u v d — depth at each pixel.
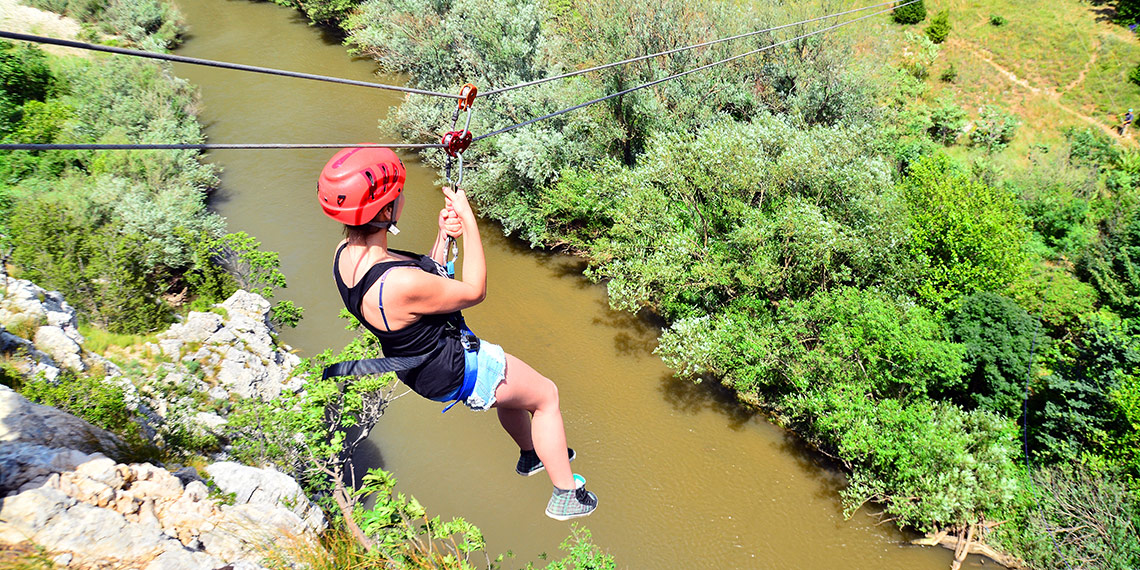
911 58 43.59
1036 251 34.53
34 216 26.16
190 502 11.38
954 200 30.06
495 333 29.56
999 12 45.56
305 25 54.16
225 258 29.45
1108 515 20.53
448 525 14.49
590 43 33.44
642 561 21.83
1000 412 25.25
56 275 24.84
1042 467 23.11
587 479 24.14
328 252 32.84
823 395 23.73
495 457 24.20
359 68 48.06
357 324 22.44
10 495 9.50
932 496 21.05
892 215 26.45
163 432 16.38
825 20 35.06
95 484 10.50
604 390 27.25
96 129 36.00
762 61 35.03
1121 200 34.56
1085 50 42.38
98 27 49.38
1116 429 23.38
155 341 23.03
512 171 32.72
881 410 22.59
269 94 44.47
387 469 23.56
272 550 11.05
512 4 35.34
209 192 36.00
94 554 9.39
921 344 23.27
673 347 26.25
